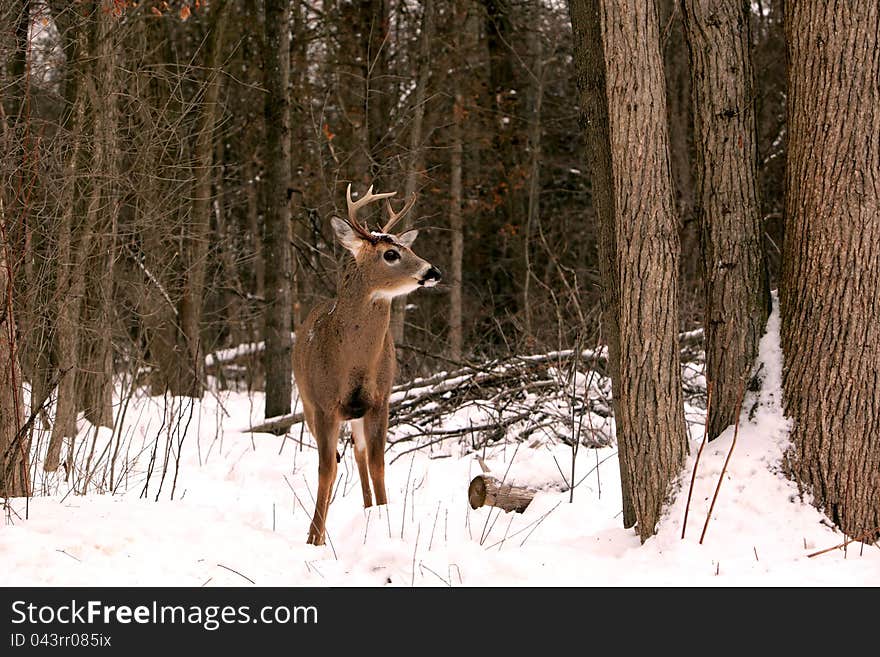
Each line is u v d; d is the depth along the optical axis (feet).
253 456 36.11
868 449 20.15
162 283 44.04
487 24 78.02
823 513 20.29
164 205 42.55
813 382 20.54
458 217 69.41
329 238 61.21
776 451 20.75
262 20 69.21
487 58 80.07
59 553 19.60
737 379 21.88
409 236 28.14
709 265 22.30
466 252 84.74
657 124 20.76
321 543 23.65
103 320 37.70
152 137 40.16
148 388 49.62
